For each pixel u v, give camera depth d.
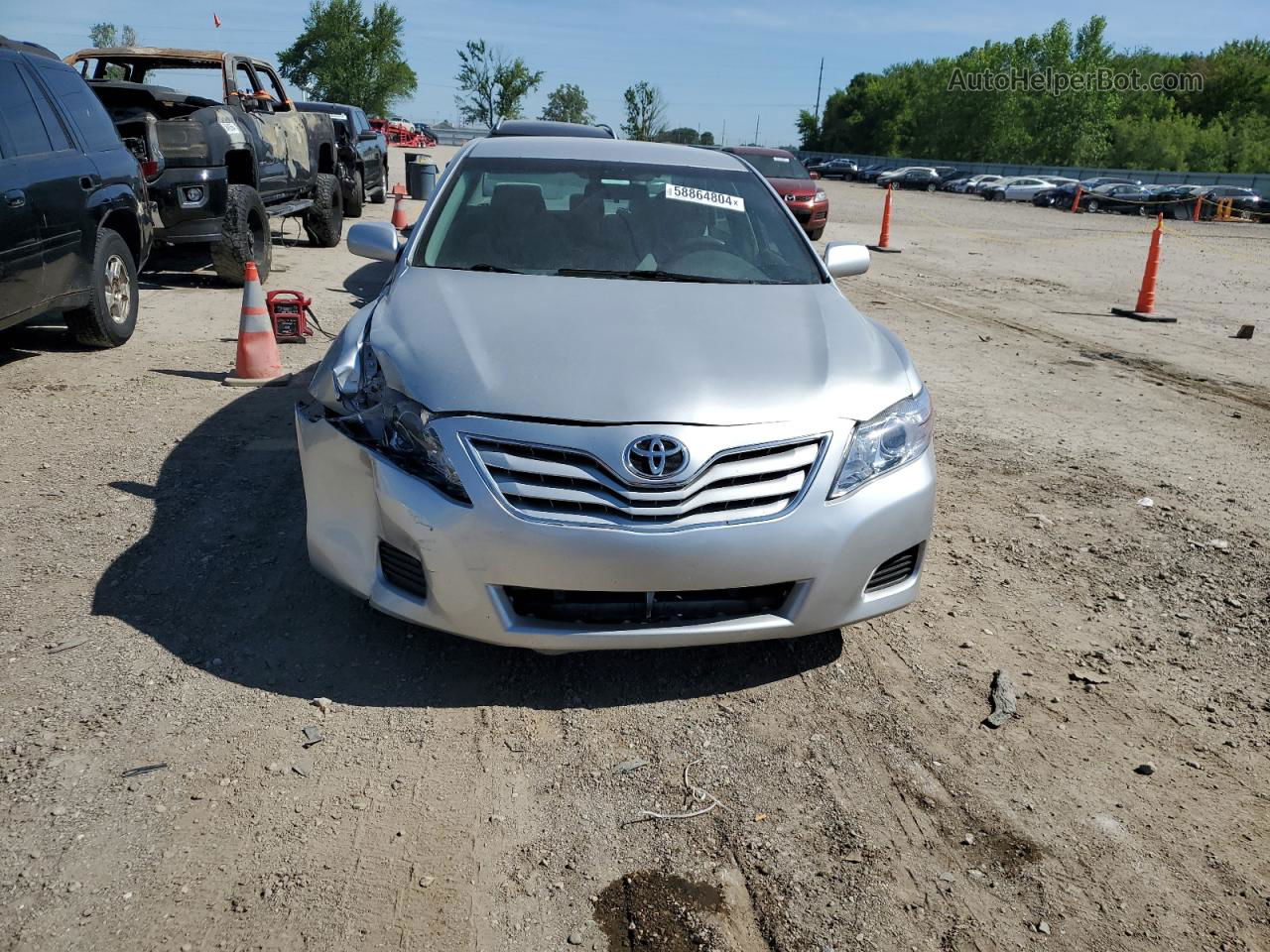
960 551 4.05
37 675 2.82
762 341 3.06
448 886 2.15
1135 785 2.60
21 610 3.17
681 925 2.07
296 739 2.61
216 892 2.09
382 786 2.45
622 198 4.09
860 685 3.02
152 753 2.52
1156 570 3.94
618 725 2.76
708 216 4.06
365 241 3.97
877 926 2.09
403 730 2.68
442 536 2.61
